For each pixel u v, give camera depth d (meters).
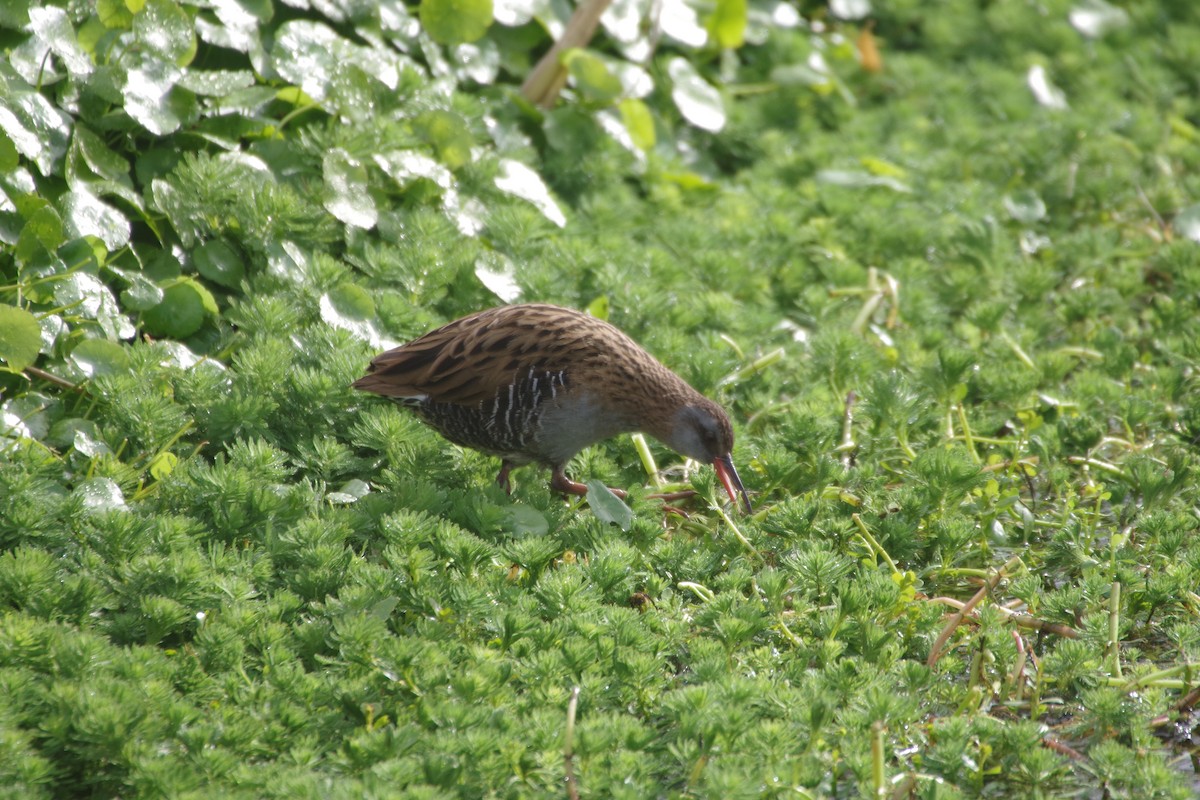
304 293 10.52
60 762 6.54
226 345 10.36
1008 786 7.10
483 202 12.35
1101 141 15.73
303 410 9.51
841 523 8.99
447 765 6.34
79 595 7.42
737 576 8.42
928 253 13.59
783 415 10.84
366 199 11.25
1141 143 15.87
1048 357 11.58
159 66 10.86
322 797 6.13
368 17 12.79
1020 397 10.96
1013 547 9.52
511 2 13.95
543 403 9.38
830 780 6.89
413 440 9.52
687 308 11.70
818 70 16.16
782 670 7.73
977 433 10.66
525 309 9.65
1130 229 14.47
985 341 12.11
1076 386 11.07
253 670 7.32
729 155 15.65
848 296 12.73
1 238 9.66
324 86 11.67
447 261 11.20
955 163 15.23
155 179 10.53
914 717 7.36
